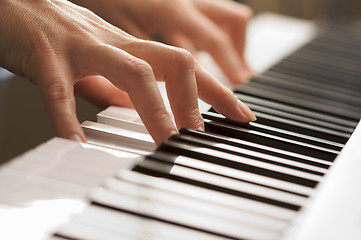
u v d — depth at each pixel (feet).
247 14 3.42
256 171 1.88
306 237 1.61
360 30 4.06
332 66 2.93
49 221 1.63
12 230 1.60
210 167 1.87
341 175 1.81
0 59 2.28
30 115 2.89
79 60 2.17
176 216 1.66
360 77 2.81
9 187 1.70
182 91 2.17
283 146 2.06
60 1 2.35
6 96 3.07
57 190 1.71
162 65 2.19
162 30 3.29
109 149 1.88
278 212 1.71
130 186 1.74
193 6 3.35
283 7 6.71
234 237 1.62
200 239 1.61
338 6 5.44
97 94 2.36
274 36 3.84
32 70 2.19
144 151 2.03
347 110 2.42
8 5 2.27
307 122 2.27
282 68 2.83
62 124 2.05
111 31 2.27
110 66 2.12
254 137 2.10
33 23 2.23
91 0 3.25
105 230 1.60
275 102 2.43
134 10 3.26
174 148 1.94
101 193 1.70
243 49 3.38
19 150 2.72
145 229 1.62
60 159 1.81
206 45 3.16
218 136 2.05
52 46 2.19
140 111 2.07
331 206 1.69
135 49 2.22
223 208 1.71
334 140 2.15
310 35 3.87
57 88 2.11
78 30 2.22
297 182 1.85
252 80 2.65
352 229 1.63
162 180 1.79
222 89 2.22
